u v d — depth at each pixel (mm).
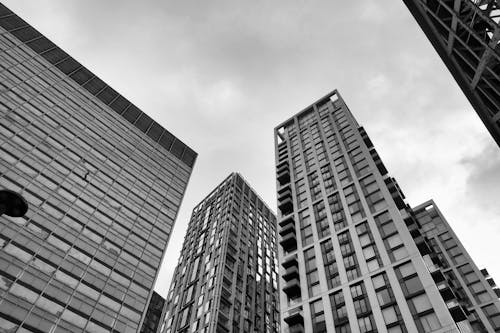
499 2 23844
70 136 61438
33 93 61562
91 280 45875
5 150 48875
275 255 96625
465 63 30188
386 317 40000
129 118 80812
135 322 46281
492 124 28797
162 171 75500
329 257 52594
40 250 43344
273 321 76000
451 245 88312
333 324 43500
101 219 53844
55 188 51188
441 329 35781
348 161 68938
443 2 29781
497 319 69000
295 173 76500
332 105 93812
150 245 57781
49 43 77250
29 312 37781
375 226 52000
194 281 77250
